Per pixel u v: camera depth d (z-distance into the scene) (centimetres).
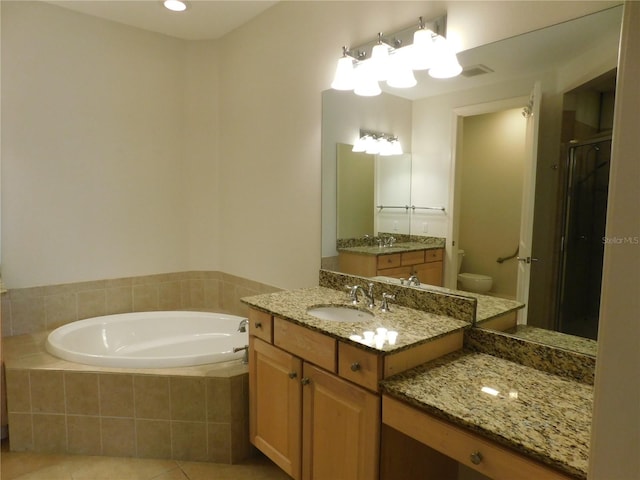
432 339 151
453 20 175
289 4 255
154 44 312
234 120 311
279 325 185
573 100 139
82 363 225
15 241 268
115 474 207
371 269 215
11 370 219
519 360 151
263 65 279
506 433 104
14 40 259
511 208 158
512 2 156
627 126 57
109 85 296
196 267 340
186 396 215
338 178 230
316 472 170
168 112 322
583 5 137
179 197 332
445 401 121
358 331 157
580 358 135
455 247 178
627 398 58
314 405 168
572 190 139
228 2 264
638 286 57
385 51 196
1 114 258
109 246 304
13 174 264
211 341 308
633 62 57
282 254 274
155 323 308
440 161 182
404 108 195
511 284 158
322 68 236
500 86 160
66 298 289
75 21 279
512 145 158
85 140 289
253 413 206
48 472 208
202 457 218
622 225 58
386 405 137
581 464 92
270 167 279
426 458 162
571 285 140
